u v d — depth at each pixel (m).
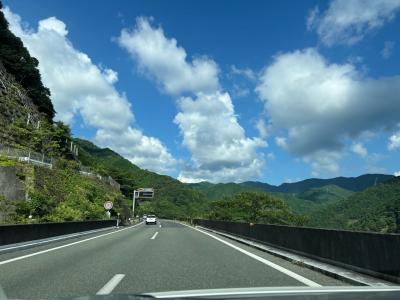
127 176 138.75
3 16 88.00
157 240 23.95
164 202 160.88
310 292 4.53
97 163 124.31
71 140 83.94
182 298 4.04
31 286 9.02
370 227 67.06
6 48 83.75
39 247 18.92
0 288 8.77
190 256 15.36
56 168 57.12
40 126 73.88
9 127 62.62
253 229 22.38
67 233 26.44
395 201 68.88
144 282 9.60
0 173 41.97
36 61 93.12
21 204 40.66
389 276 8.87
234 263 13.32
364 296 3.87
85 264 12.85
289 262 13.60
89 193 58.94
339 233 11.55
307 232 14.12
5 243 16.81
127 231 36.34
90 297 3.88
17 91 75.38
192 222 62.84
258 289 4.92
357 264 10.37
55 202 45.50
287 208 94.50
